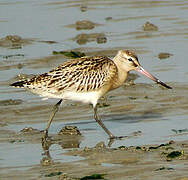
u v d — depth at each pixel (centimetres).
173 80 1964
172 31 2498
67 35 2508
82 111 1761
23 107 1788
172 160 1345
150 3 2900
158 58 2197
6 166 1377
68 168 1345
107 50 2305
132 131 1595
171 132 1562
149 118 1681
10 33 2536
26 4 2909
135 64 1673
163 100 1803
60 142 1541
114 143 1515
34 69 2125
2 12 2800
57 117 1723
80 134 1591
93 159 1395
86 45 2378
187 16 2684
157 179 1243
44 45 2391
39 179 1284
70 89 1596
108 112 1744
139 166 1324
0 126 1653
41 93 1603
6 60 2231
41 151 1478
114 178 1265
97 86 1617
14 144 1534
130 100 1819
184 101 1786
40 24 2642
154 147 1438
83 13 2778
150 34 2478
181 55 2216
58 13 2778
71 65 1606
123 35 2486
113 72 1641
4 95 1894
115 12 2789
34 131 1611
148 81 1978
